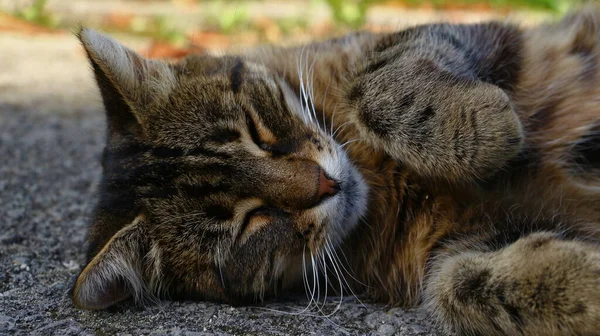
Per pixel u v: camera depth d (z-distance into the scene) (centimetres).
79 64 138
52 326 74
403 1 177
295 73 85
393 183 80
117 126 81
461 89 78
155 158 79
